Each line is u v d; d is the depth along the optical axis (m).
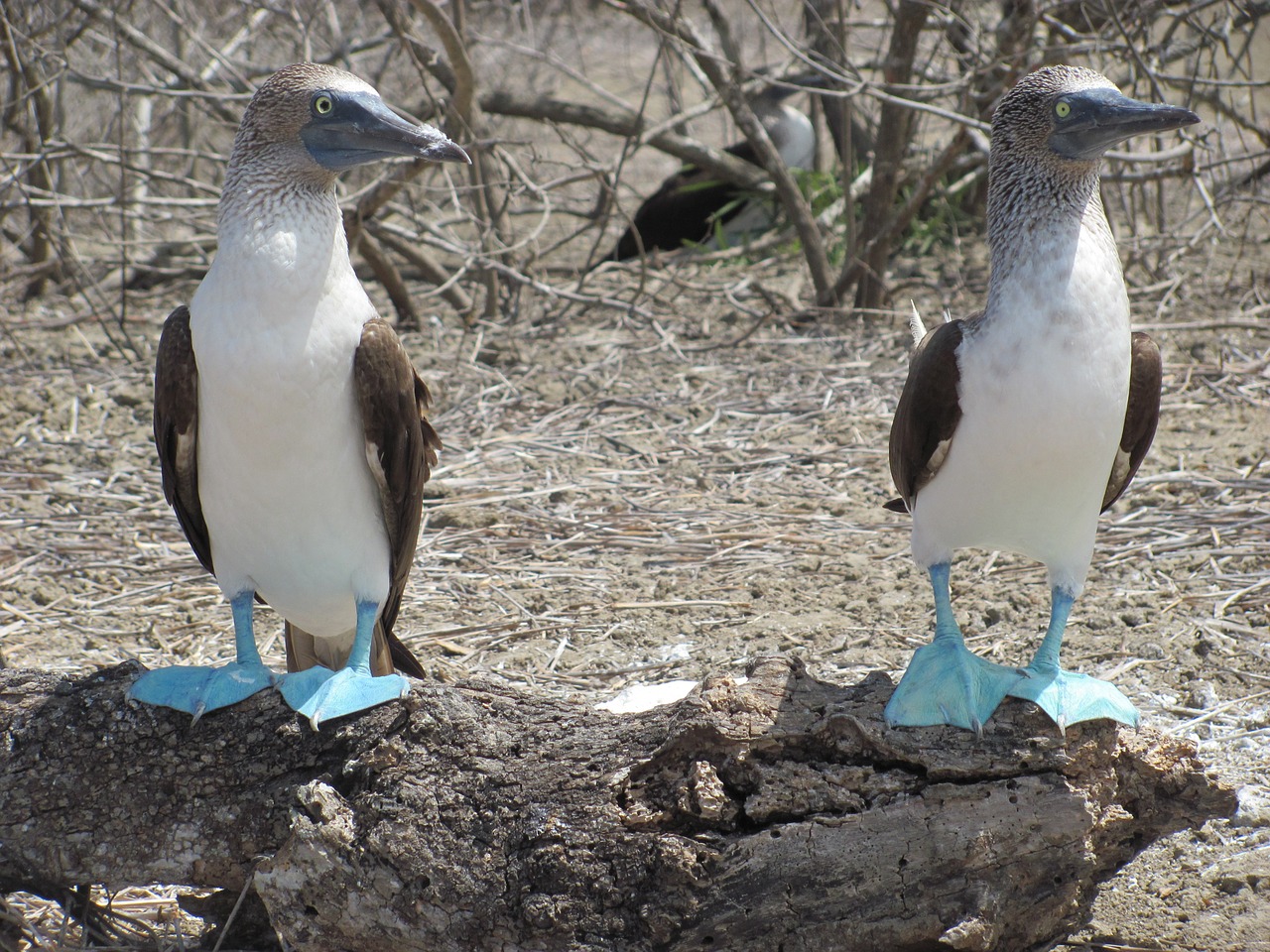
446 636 7.28
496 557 8.28
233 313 4.70
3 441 10.19
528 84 18.22
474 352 12.23
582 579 7.98
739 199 16.25
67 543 8.38
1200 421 10.17
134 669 4.86
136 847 4.66
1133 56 10.95
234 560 5.19
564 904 4.34
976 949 4.36
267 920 4.81
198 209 15.27
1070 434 4.58
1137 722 4.53
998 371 4.58
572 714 4.62
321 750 4.62
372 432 4.96
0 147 13.89
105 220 15.28
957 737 4.44
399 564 5.48
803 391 11.20
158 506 9.06
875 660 6.86
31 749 4.66
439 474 9.57
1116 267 4.65
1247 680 6.54
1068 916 4.67
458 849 4.43
